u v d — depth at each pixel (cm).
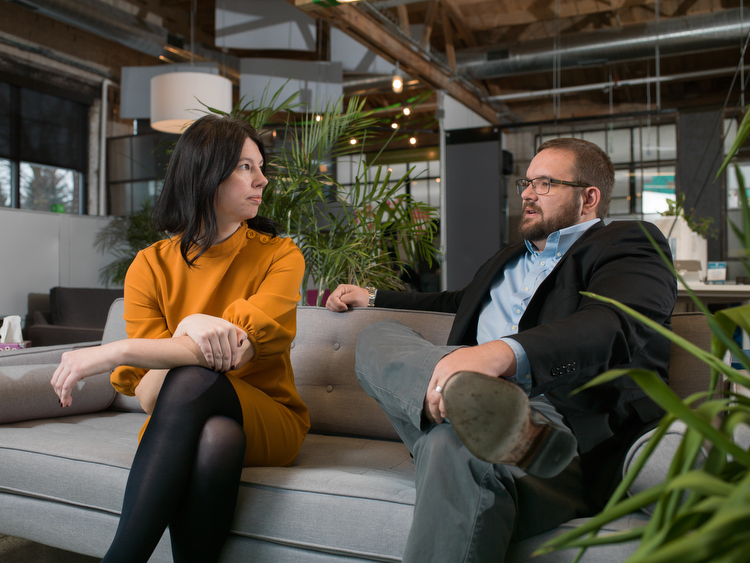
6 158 761
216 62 770
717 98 938
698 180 898
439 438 97
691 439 43
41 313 484
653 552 38
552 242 144
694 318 143
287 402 147
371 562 111
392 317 175
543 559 100
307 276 245
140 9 775
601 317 104
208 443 113
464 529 92
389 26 623
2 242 491
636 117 689
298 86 722
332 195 243
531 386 99
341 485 118
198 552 114
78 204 845
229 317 131
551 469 82
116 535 105
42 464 140
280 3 709
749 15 650
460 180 747
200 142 138
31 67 778
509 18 783
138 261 148
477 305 150
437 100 771
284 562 118
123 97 782
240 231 149
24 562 174
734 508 31
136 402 198
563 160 146
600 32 716
